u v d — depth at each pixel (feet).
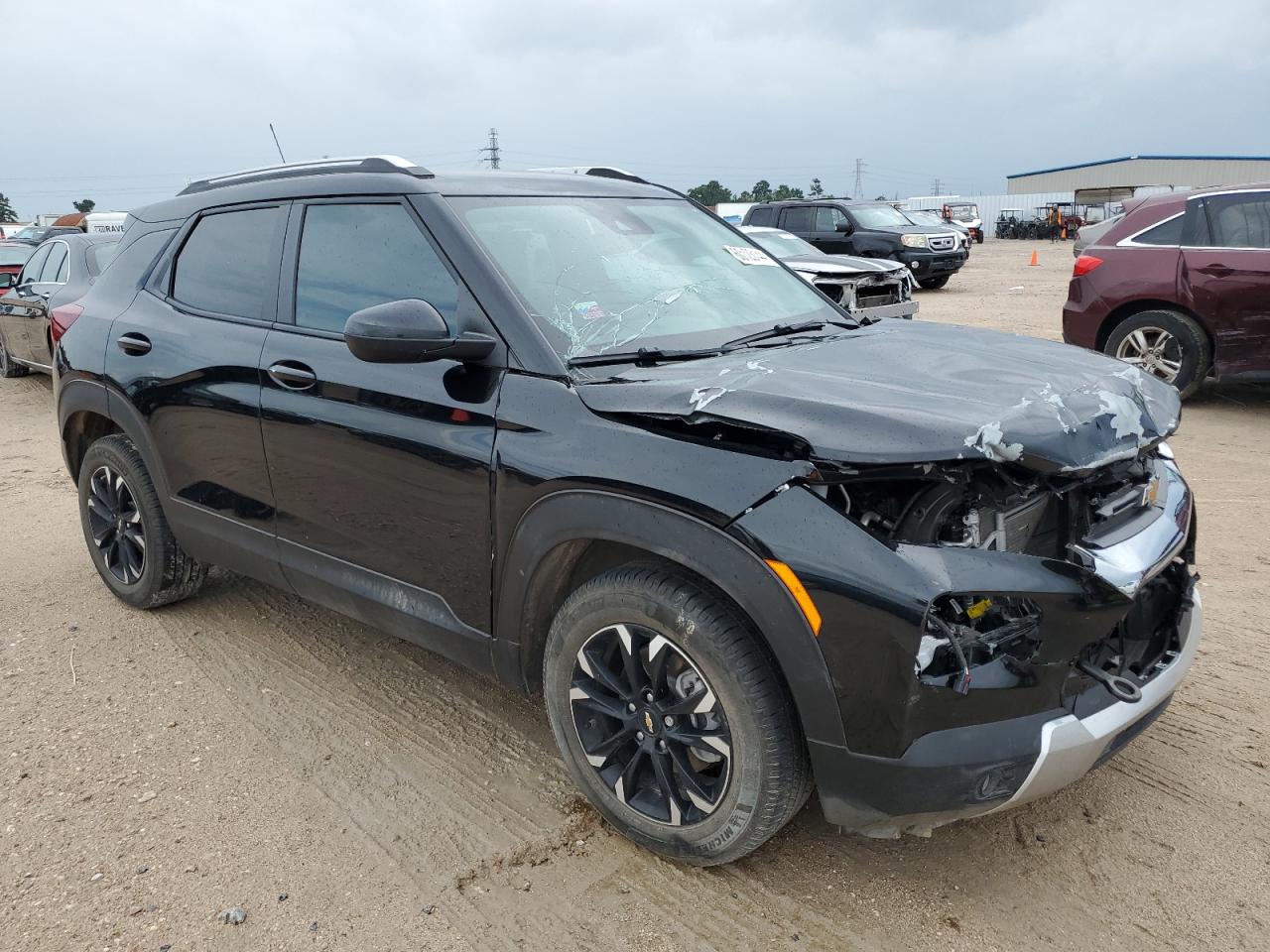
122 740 10.64
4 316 32.83
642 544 7.75
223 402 11.21
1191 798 9.32
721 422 7.41
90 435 14.35
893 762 7.01
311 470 10.39
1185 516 8.61
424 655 12.63
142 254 13.21
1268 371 24.07
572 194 11.16
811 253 41.98
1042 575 7.01
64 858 8.69
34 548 16.97
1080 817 9.10
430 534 9.41
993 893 8.14
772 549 7.09
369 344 8.29
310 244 10.77
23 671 12.25
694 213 12.48
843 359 8.83
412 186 9.99
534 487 8.35
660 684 8.07
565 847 8.80
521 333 8.78
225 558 12.07
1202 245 24.70
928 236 60.64
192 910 8.03
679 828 8.19
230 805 9.45
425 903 8.10
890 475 6.89
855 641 6.90
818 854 8.66
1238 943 7.53
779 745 7.49
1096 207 149.48
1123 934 7.65
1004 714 7.06
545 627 9.15
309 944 7.66
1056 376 8.27
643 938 7.70
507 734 10.72
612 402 8.10
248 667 12.30
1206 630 12.80
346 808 9.39
